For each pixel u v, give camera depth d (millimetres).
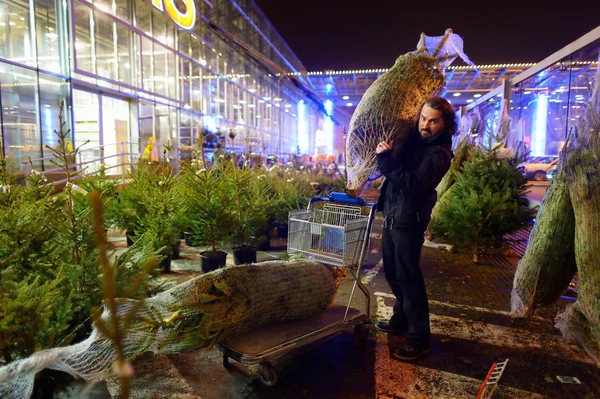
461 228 6656
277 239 8328
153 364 3299
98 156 15484
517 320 4352
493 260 6844
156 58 19641
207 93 25141
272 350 2922
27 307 2289
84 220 3357
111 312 893
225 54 28312
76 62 13609
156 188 6461
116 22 16172
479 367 3371
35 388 2404
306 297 3455
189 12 22109
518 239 8328
